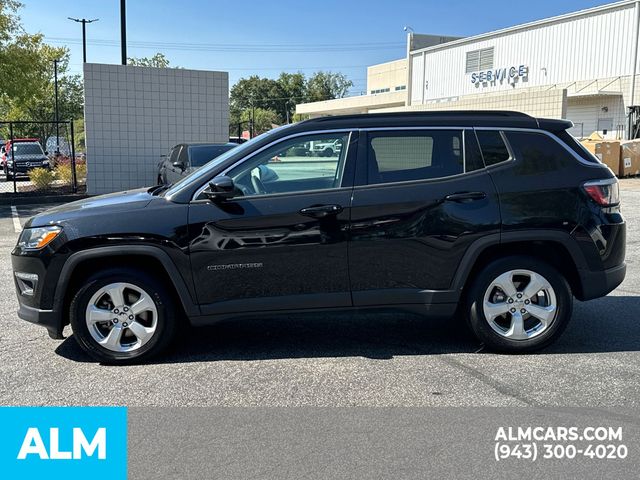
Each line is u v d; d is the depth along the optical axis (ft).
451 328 19.51
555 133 17.01
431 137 16.71
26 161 88.48
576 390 14.48
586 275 16.75
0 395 14.39
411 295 16.46
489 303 16.72
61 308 16.15
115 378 15.44
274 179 16.39
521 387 14.67
